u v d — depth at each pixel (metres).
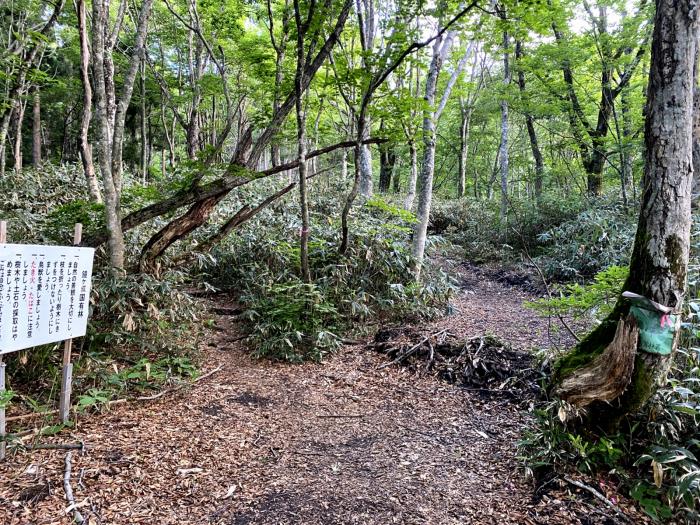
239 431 3.46
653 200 2.56
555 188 12.18
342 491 2.72
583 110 11.20
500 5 4.88
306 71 5.31
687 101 2.44
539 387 3.96
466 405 3.98
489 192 18.89
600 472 2.73
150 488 2.63
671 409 2.63
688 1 2.37
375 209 8.99
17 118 10.29
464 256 10.80
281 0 8.69
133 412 3.59
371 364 4.91
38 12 9.42
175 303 4.70
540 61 9.95
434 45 6.48
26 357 3.39
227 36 9.52
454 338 5.15
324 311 5.41
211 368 4.67
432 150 6.65
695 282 3.35
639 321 2.58
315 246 6.36
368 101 5.42
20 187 7.79
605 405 2.81
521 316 6.40
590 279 7.54
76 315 3.20
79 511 2.36
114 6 10.94
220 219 7.67
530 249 9.99
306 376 4.63
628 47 9.61
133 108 15.32
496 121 19.28
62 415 3.21
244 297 6.00
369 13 8.73
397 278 6.49
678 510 2.39
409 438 3.45
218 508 2.52
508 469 2.97
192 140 11.39
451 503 2.62
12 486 2.53
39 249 2.91
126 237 5.82
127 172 11.52
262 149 5.38
